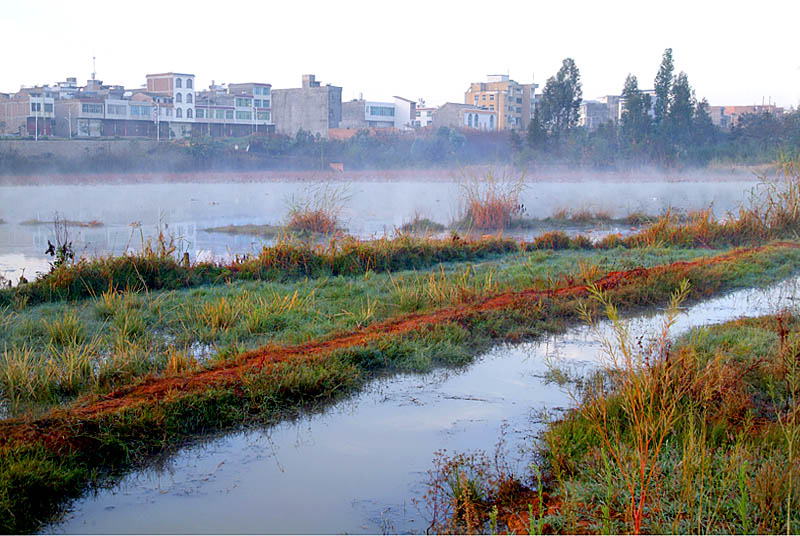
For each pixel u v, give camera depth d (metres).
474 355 8.48
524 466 5.48
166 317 9.58
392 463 5.62
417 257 14.12
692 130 62.12
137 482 5.38
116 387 6.84
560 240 16.72
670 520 4.31
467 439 6.04
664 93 60.81
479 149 61.72
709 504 4.33
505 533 4.48
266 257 12.82
